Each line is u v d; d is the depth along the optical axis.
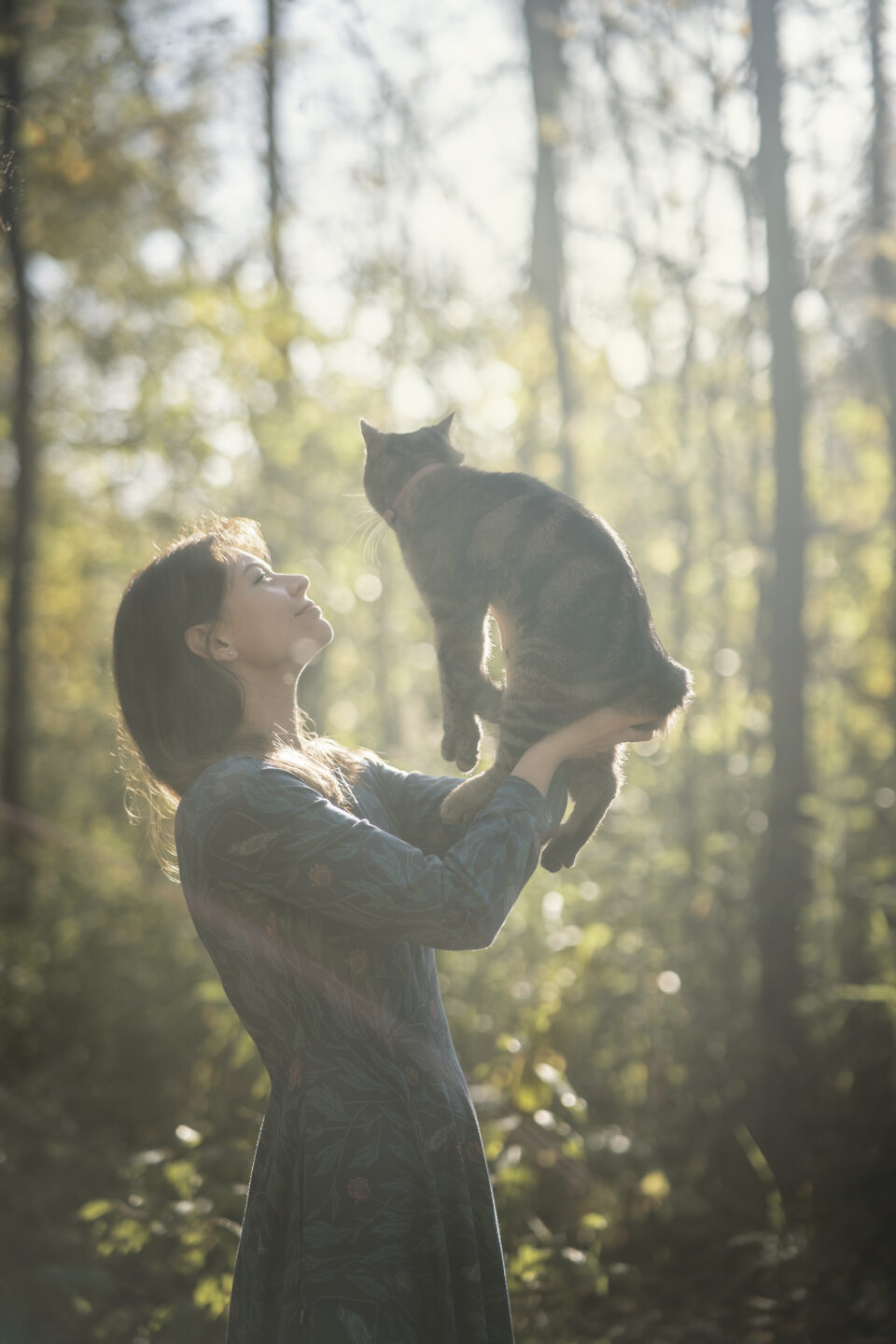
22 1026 4.59
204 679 1.68
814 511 5.91
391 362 6.45
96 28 5.46
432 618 2.18
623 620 1.80
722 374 5.63
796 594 4.36
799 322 4.45
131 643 1.69
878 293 5.27
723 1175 4.20
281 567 5.65
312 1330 1.41
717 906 4.64
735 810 4.96
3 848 6.47
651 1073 4.38
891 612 5.75
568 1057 4.16
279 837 1.46
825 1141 4.21
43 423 7.73
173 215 6.76
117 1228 2.88
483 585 2.08
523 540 1.98
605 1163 4.01
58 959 4.90
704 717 5.12
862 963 4.39
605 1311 3.48
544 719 1.74
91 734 7.86
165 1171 3.06
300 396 6.12
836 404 6.41
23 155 5.18
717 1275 3.71
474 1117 1.60
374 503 2.77
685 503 5.71
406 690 7.16
